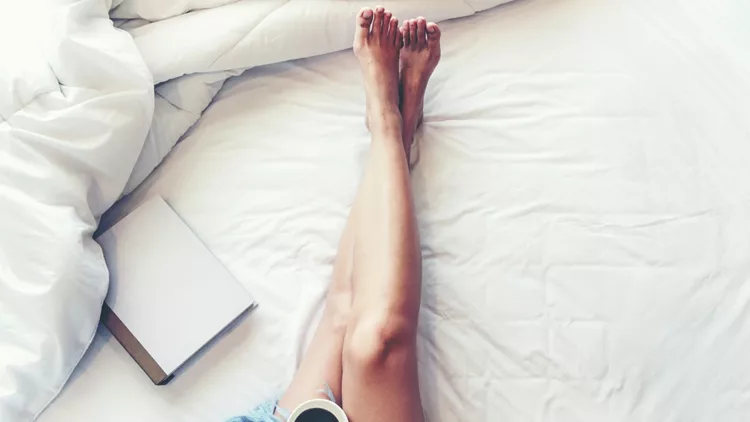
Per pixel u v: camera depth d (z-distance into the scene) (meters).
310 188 1.55
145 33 1.56
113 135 1.46
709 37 1.57
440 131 1.57
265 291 1.50
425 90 1.59
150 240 1.53
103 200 1.51
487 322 1.44
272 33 1.56
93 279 1.44
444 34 1.63
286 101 1.62
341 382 1.36
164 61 1.54
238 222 1.54
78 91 1.44
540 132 1.53
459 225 1.50
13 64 1.43
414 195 1.53
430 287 1.47
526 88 1.57
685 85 1.54
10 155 1.42
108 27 1.50
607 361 1.40
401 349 1.30
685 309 1.41
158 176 1.59
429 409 1.41
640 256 1.45
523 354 1.42
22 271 1.39
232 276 1.50
